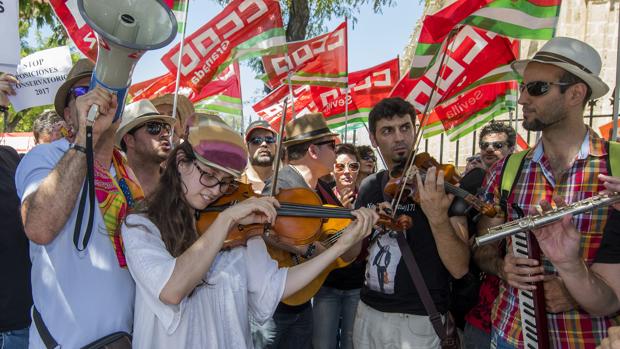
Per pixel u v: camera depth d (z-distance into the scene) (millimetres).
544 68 2451
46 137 5066
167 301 1915
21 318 3055
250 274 2344
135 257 1988
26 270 3086
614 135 4406
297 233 2816
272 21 5180
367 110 7395
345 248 2451
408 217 2818
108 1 1864
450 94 4910
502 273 2549
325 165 3943
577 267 2137
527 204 2553
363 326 3180
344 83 6051
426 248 3018
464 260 2887
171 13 1985
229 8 5105
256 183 4941
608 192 2084
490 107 5969
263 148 4875
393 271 3029
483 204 2678
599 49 9828
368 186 3438
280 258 3375
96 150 2416
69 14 4477
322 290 4289
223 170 2020
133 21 1892
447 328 2955
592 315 2328
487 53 4699
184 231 2074
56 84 4117
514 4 3863
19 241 3061
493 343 2699
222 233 1962
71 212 2084
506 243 2641
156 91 6180
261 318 2363
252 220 2234
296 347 3971
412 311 2975
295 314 3812
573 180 2420
